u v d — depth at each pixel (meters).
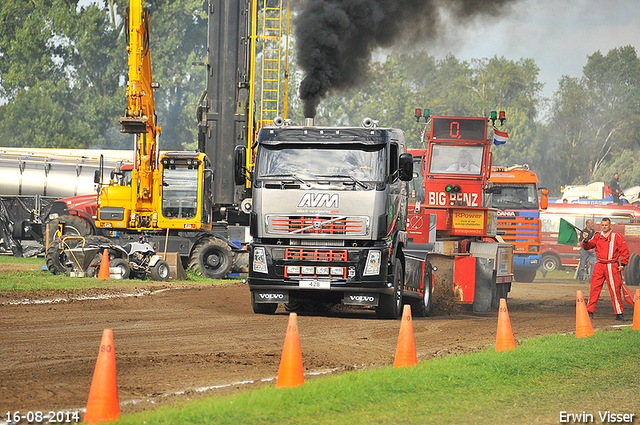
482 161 81.12
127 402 27.56
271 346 41.88
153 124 93.38
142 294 69.56
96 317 52.47
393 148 56.75
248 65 107.12
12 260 119.38
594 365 37.88
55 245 85.31
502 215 125.94
